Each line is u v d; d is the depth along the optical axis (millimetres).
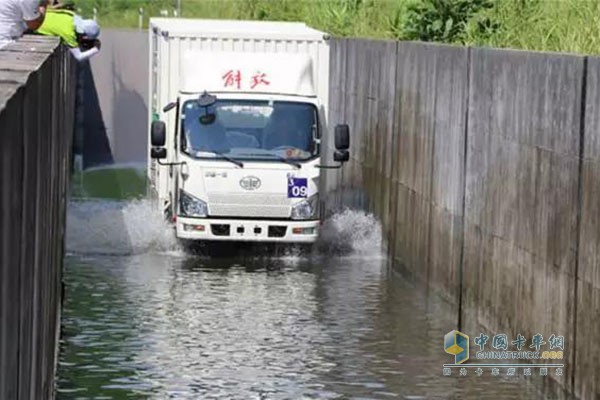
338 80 56344
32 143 14141
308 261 43969
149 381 27641
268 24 49562
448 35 45062
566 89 26641
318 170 43156
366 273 42312
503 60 31562
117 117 74438
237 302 36562
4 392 10578
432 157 38625
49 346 21922
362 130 50344
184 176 42719
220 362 29547
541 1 41125
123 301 36156
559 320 26562
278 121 43125
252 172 42625
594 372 24328
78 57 41375
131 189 60000
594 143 24766
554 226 27062
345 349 31312
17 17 31203
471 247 33719
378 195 46594
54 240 25406
